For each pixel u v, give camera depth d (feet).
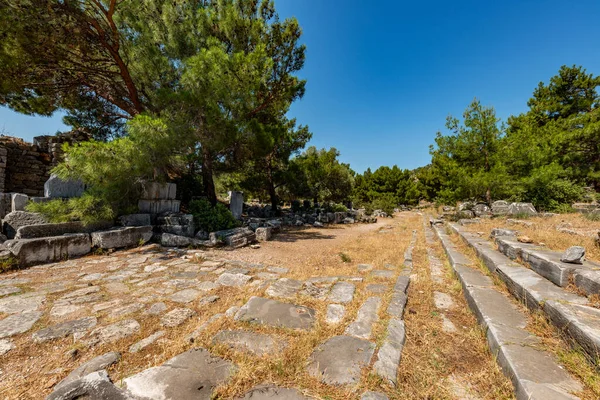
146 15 28.35
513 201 35.27
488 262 13.14
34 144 31.60
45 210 17.78
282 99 34.88
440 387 5.52
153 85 29.01
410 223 47.21
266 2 31.09
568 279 8.68
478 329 7.93
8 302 10.09
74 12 20.11
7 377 5.98
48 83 24.64
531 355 5.93
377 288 11.48
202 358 6.27
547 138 39.91
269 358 6.21
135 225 21.84
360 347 6.73
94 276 13.60
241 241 23.29
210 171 33.53
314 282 12.66
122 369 6.22
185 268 15.39
